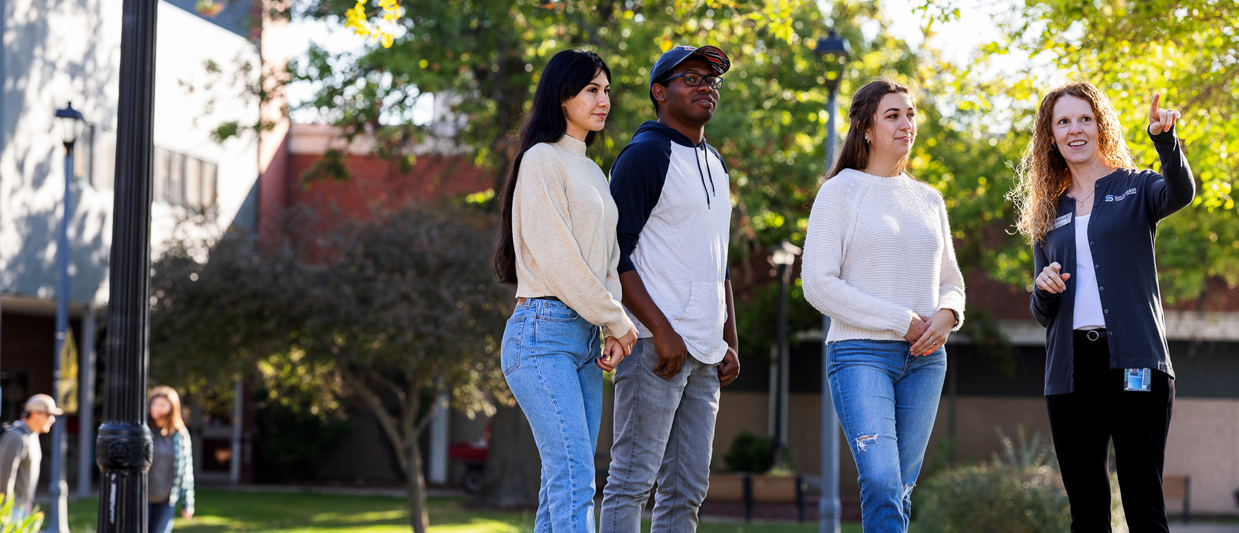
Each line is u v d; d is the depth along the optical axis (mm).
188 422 23266
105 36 18516
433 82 14570
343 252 12508
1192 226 13781
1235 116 6371
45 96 17078
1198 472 20672
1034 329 20203
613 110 14188
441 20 14719
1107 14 6070
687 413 3725
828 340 3828
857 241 3715
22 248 16531
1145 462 3527
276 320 12031
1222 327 19734
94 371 20594
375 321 11867
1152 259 3662
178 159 19578
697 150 3744
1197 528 18016
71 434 20547
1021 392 21016
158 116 19016
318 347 12281
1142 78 6430
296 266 12406
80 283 17844
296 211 13758
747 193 14945
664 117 3764
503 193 3498
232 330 12180
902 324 3578
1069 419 3721
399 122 15773
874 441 3549
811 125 16141
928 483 13320
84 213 18016
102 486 4258
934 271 3758
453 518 15883
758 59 15023
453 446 21484
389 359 12500
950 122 14500
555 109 3408
